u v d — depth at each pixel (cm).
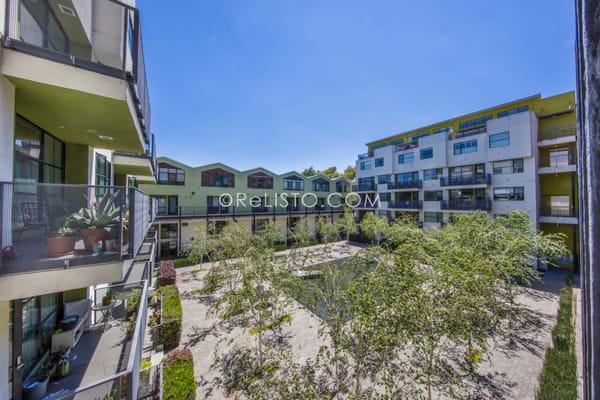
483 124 1848
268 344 689
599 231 67
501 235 950
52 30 479
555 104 1561
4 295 292
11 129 325
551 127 1583
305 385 427
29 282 305
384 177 2523
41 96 363
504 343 761
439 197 2042
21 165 446
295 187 2762
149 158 976
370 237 2209
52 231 341
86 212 371
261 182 2502
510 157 1608
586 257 73
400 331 400
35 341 524
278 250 2058
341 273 664
